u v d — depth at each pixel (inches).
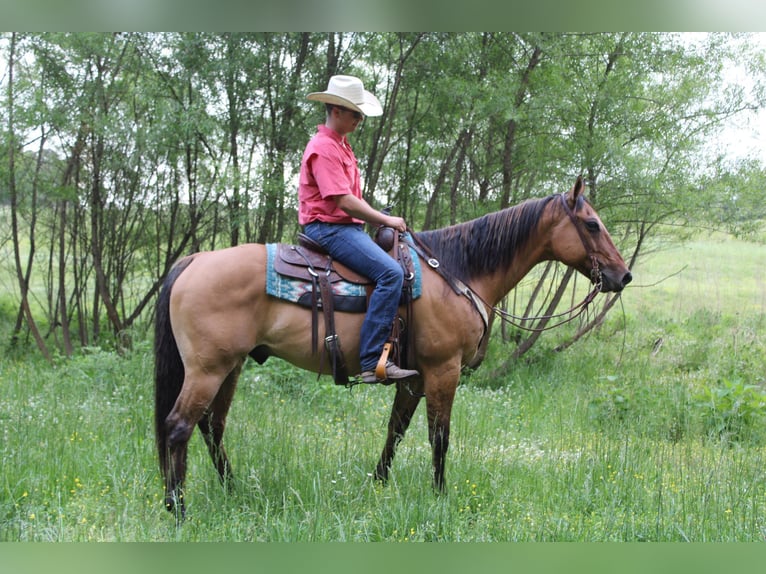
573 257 176.1
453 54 326.6
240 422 211.0
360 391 270.7
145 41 335.3
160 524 148.9
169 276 158.9
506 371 330.3
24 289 356.5
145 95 337.7
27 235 422.6
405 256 164.4
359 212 156.3
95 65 350.0
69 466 173.8
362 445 200.7
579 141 317.4
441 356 166.4
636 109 323.9
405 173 361.4
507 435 225.0
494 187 365.1
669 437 237.6
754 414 245.0
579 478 180.5
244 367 295.1
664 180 311.4
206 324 151.9
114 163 343.3
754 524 154.7
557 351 340.8
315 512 145.4
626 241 357.4
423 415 239.6
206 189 361.4
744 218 325.1
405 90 350.9
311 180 160.9
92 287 469.7
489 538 146.6
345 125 161.9
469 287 172.1
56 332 388.8
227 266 154.5
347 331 159.5
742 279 482.9
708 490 171.5
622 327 393.4
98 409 227.6
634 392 264.5
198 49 321.1
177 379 159.6
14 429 195.5
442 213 385.7
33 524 145.7
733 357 333.1
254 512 152.8
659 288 483.2
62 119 328.8
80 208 368.8
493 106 307.4
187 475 174.6
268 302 156.6
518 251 177.8
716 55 325.4
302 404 255.3
